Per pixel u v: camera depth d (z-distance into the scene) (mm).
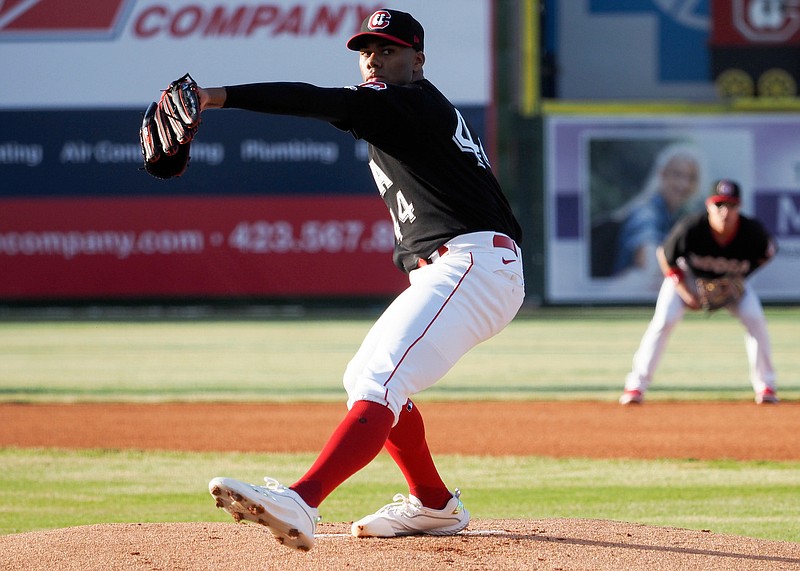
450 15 58500
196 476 19719
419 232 11188
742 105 59594
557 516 16203
